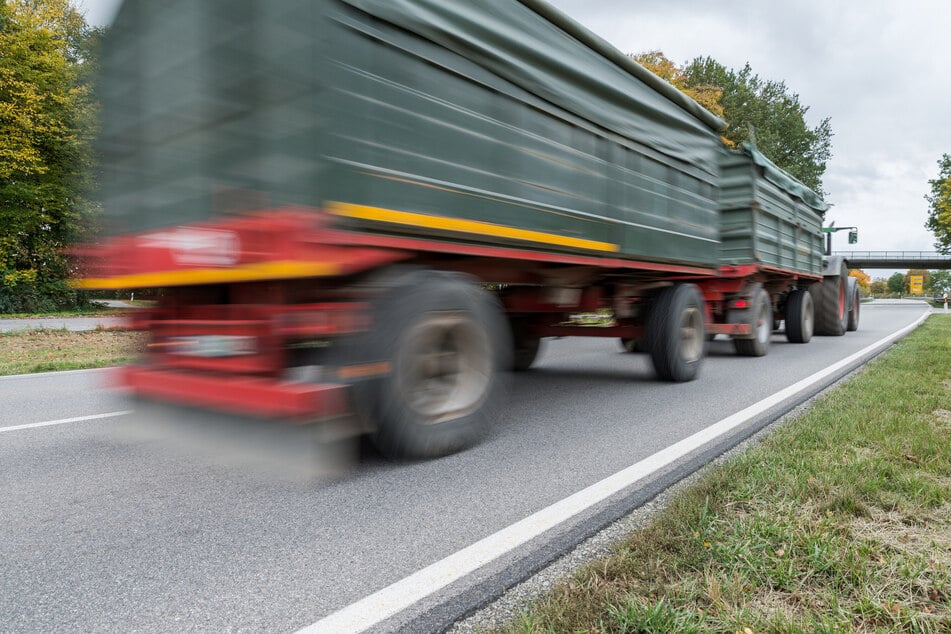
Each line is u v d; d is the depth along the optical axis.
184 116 3.58
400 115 3.37
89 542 2.63
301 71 3.01
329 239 2.99
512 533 2.71
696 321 7.01
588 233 4.96
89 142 4.31
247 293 3.49
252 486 3.35
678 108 6.57
